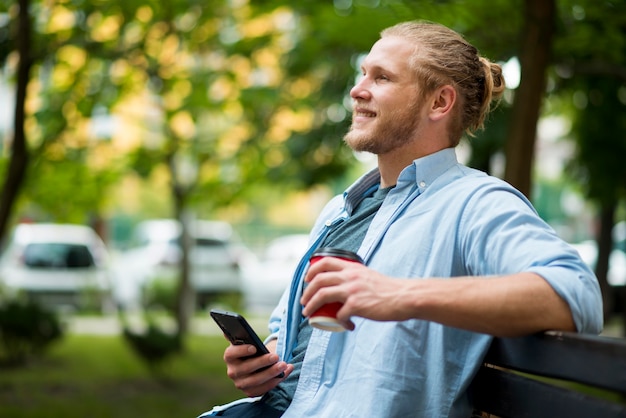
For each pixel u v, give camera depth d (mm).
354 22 7855
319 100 10211
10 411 8320
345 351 2270
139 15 9742
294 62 10023
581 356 1783
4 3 8602
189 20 10203
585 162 10078
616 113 9430
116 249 28250
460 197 2246
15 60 9055
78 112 10297
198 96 10984
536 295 1887
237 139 12203
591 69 7953
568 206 29172
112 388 9797
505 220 2105
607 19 7074
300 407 2297
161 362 10328
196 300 20188
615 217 11383
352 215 2676
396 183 2523
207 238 20750
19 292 14539
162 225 21609
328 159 10625
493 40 7016
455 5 6840
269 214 47938
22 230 19406
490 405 2125
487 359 2145
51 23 9398
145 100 11812
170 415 8469
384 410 2117
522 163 5508
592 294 1948
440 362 2119
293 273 2646
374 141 2480
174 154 12562
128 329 10383
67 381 10125
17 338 11047
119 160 12469
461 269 2205
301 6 8766
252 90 10719
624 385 1663
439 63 2449
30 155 10414
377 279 1963
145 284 18969
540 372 1916
